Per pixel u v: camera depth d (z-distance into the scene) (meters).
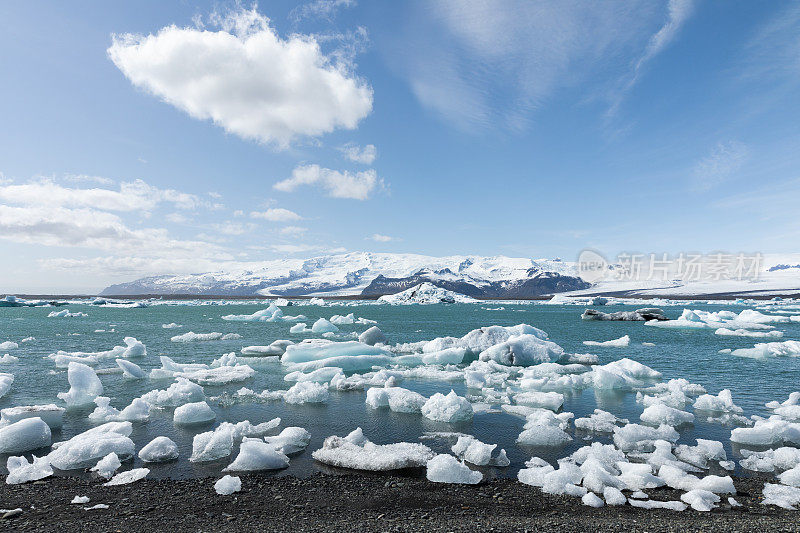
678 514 5.32
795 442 8.34
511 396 12.41
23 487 6.20
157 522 5.02
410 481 6.46
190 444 8.23
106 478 6.56
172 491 6.04
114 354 19.12
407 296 133.38
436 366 17.38
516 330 23.12
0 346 21.33
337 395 12.48
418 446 7.81
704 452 7.64
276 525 4.92
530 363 18.08
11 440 7.75
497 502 5.71
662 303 117.50
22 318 50.03
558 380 13.49
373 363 17.59
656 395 12.52
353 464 7.02
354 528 4.80
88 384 11.38
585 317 52.78
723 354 21.28
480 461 7.20
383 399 11.20
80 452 7.04
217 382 13.84
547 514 5.32
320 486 6.26
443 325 41.78
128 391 12.79
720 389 13.43
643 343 26.22
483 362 17.34
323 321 33.78
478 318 54.69
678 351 22.47
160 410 10.66
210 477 6.59
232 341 26.30
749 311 48.00
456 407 9.91
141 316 55.62
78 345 23.84
